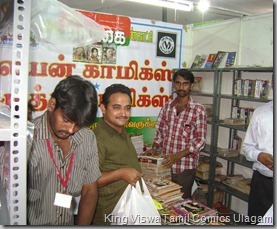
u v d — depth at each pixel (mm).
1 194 815
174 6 2049
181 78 2684
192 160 2770
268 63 2803
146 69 3361
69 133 944
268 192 2262
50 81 2801
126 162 1602
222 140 3439
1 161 854
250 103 3086
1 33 881
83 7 4938
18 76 677
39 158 1073
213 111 3125
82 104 877
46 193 1138
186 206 1593
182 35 3605
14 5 664
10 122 694
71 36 1438
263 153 2180
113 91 1606
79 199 1477
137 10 5164
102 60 3070
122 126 1622
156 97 3469
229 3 4086
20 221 697
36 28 1310
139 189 1394
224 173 3459
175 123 2799
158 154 2518
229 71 3141
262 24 2861
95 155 1279
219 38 3354
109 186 1509
